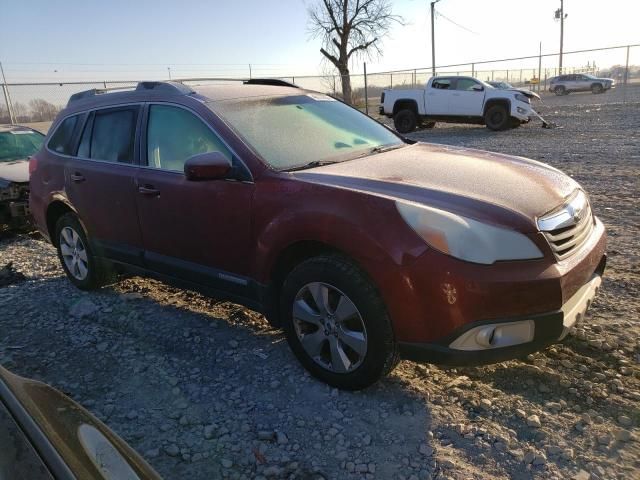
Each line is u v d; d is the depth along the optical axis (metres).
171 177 3.91
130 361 3.79
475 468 2.58
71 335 4.24
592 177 8.98
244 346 3.88
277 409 3.13
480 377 3.33
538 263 2.76
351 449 2.77
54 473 1.39
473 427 2.85
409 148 4.19
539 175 3.50
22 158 8.62
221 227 3.60
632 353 3.47
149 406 3.24
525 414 2.93
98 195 4.53
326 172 3.38
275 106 4.12
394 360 3.00
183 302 4.76
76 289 5.26
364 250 2.87
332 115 4.39
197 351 3.86
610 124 17.50
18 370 3.72
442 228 2.73
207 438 2.92
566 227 3.02
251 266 3.50
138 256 4.34
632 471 2.50
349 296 2.98
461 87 19.83
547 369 3.35
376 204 2.91
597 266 3.34
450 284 2.68
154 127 4.14
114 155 4.46
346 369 3.12
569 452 2.63
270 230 3.27
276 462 2.71
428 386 3.26
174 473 2.67
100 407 3.25
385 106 21.56
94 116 4.74
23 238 7.70
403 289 2.78
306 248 3.28
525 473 2.53
